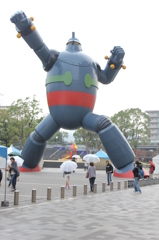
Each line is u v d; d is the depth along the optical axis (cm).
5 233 766
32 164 3073
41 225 861
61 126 2664
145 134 6450
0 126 5534
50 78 2508
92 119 2538
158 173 3931
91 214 1047
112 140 2534
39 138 2817
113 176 2794
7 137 5550
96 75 2583
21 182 2152
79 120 2564
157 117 12006
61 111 2492
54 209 1127
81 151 7994
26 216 984
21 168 3122
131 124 6353
